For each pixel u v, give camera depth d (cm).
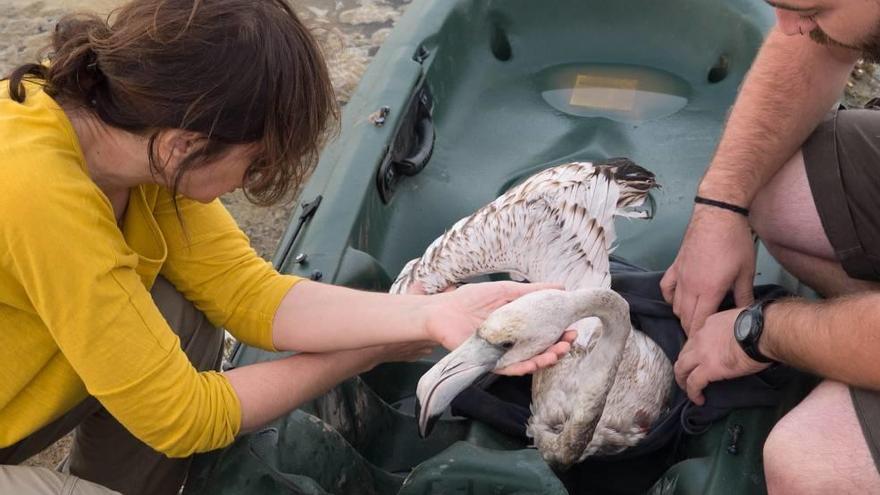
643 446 162
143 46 109
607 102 257
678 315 165
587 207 161
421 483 137
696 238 164
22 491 131
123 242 124
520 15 269
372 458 173
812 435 132
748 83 171
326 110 121
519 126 253
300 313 148
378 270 185
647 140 245
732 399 151
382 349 151
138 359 122
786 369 154
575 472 171
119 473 166
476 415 164
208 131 112
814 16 138
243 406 136
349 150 205
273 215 294
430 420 127
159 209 142
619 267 185
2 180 111
